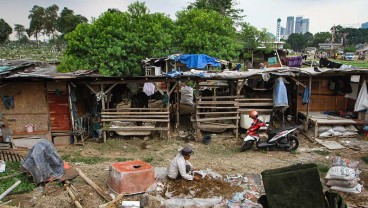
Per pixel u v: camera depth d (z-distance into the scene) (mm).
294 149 10391
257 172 8469
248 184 7523
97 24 24500
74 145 11289
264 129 11969
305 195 4457
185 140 11703
